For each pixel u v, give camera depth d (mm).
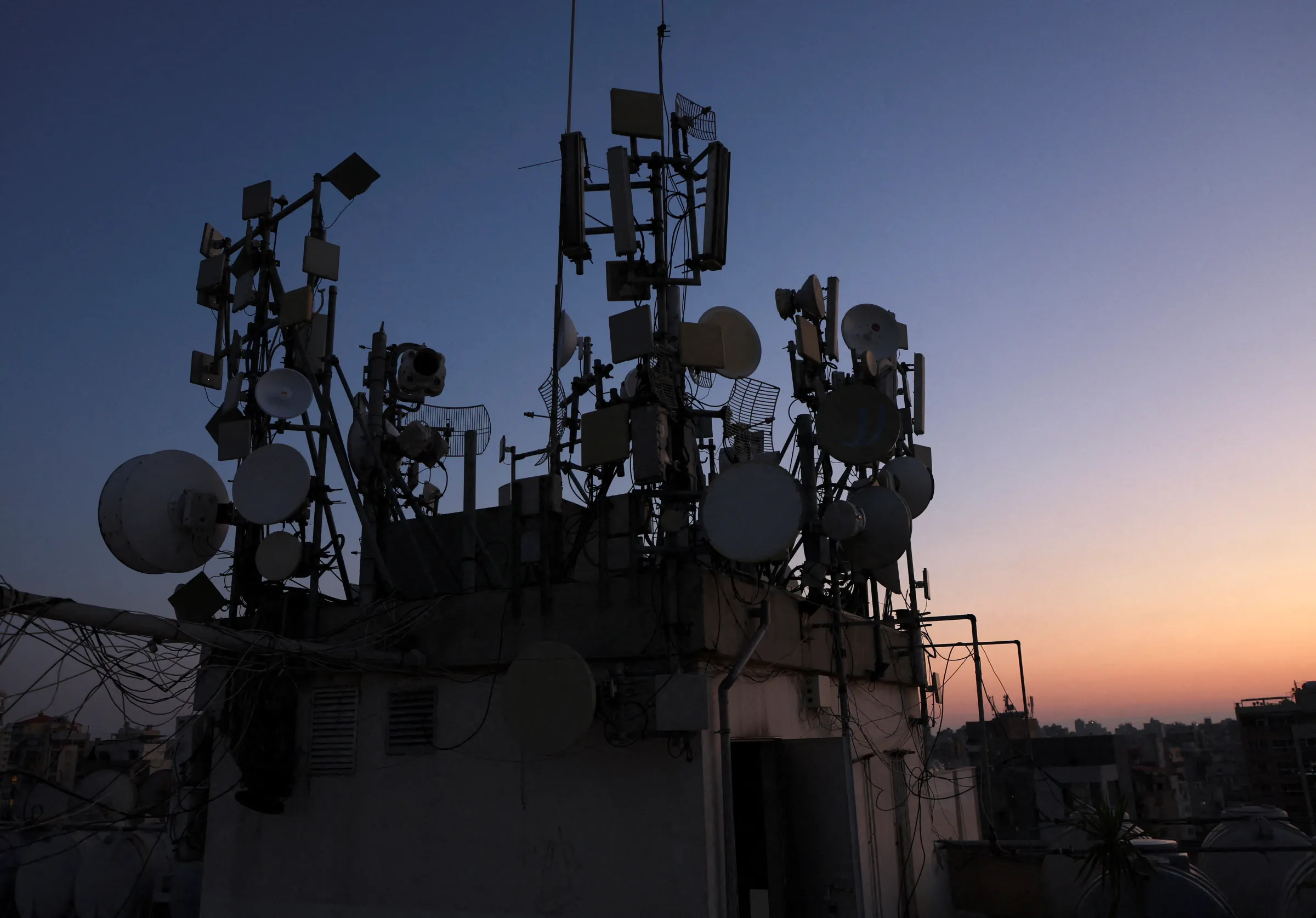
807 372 15562
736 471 11281
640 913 10492
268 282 15570
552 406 14367
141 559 12438
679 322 12883
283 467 13305
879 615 18016
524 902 11133
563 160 13148
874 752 15773
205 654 11742
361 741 12719
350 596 13906
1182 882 12984
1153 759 89875
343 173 15445
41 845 15445
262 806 12727
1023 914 17062
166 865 15359
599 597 11617
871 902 14391
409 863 11930
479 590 13570
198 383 15766
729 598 11711
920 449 20109
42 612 8438
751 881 13172
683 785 10633
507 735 11758
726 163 13047
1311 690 68750
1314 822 16219
